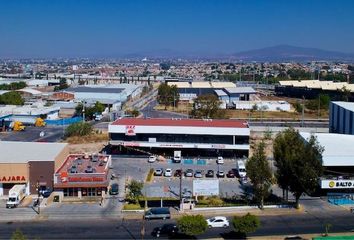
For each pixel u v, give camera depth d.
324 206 64.19
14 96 169.25
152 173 82.00
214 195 66.50
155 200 65.94
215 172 83.69
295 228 54.88
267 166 63.44
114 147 98.94
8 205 63.12
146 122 99.38
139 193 65.88
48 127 133.12
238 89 195.12
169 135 95.38
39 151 75.75
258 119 144.00
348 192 69.69
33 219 58.56
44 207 63.53
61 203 65.50
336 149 74.44
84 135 114.50
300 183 60.69
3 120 129.25
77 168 73.75
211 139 95.19
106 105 168.50
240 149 94.75
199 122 101.44
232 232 53.22
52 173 70.06
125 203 65.19
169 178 79.06
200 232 49.72
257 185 63.06
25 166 69.12
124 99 188.38
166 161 91.75
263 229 54.44
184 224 49.53
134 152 97.00
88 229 54.59
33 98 187.38
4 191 69.69
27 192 69.62
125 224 56.53
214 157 95.88
